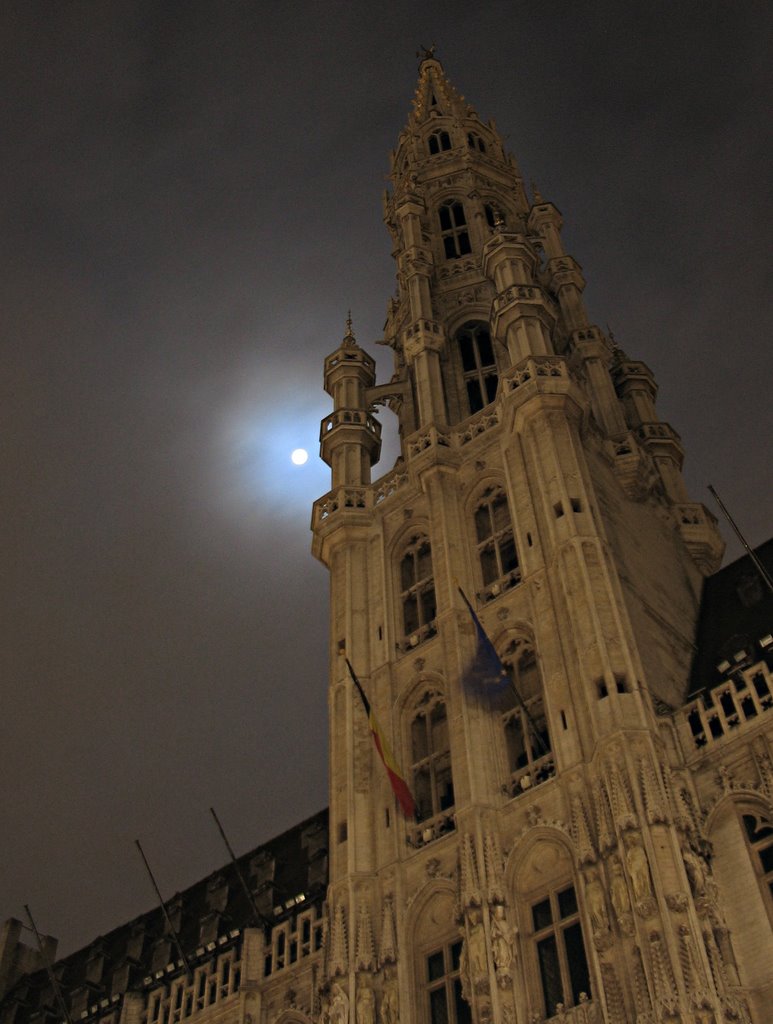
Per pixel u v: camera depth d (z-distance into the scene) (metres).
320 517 54.47
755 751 36.75
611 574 42.69
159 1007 48.44
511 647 44.00
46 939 66.50
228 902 55.84
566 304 65.31
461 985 36.50
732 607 48.59
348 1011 36.97
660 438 60.94
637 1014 31.31
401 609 49.09
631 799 35.19
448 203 73.12
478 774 40.03
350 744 44.59
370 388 61.84
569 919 35.59
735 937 33.44
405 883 39.69
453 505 50.31
